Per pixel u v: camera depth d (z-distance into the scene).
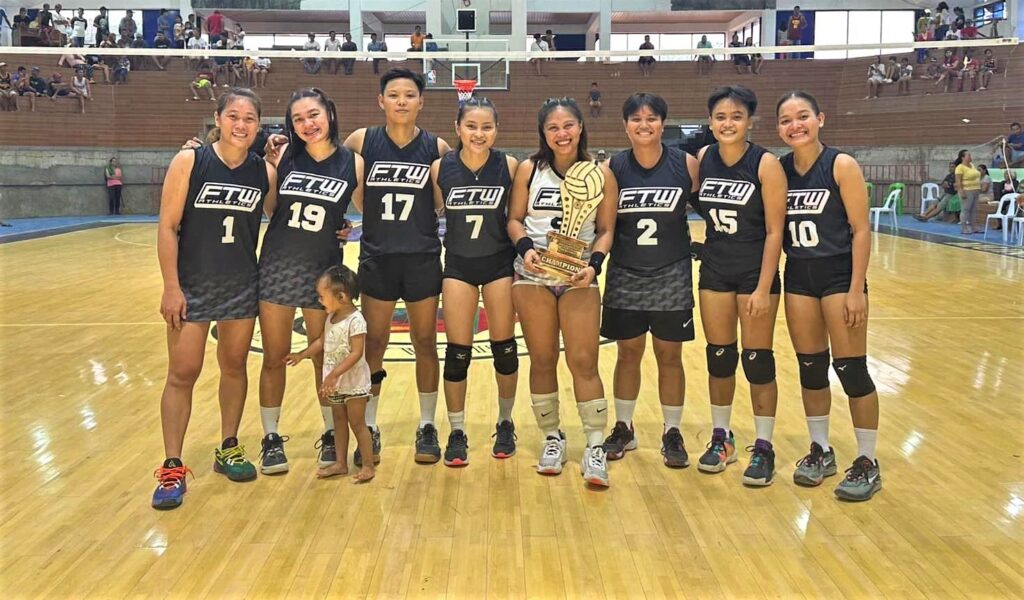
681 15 30.83
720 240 3.97
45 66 24.16
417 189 4.15
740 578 2.99
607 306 4.20
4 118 21.81
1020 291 9.84
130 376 6.01
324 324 4.11
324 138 3.96
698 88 25.91
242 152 3.90
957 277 11.05
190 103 24.59
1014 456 4.30
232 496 3.80
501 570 3.05
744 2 28.42
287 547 3.26
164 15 26.94
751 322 3.92
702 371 6.22
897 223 19.83
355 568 3.07
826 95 25.50
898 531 3.40
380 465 4.22
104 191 24.19
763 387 3.99
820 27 28.97
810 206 3.78
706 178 3.97
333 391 3.89
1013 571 3.04
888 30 28.89
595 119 25.78
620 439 4.37
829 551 3.21
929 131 23.14
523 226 4.05
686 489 3.89
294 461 4.30
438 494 3.83
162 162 24.66
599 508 3.66
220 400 4.12
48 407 5.23
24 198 22.22
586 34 32.47
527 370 6.23
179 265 3.87
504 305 4.14
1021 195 15.46
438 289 4.25
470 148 3.97
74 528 3.44
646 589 2.91
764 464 3.94
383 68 25.45
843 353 3.78
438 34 25.89
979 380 5.82
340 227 4.11
